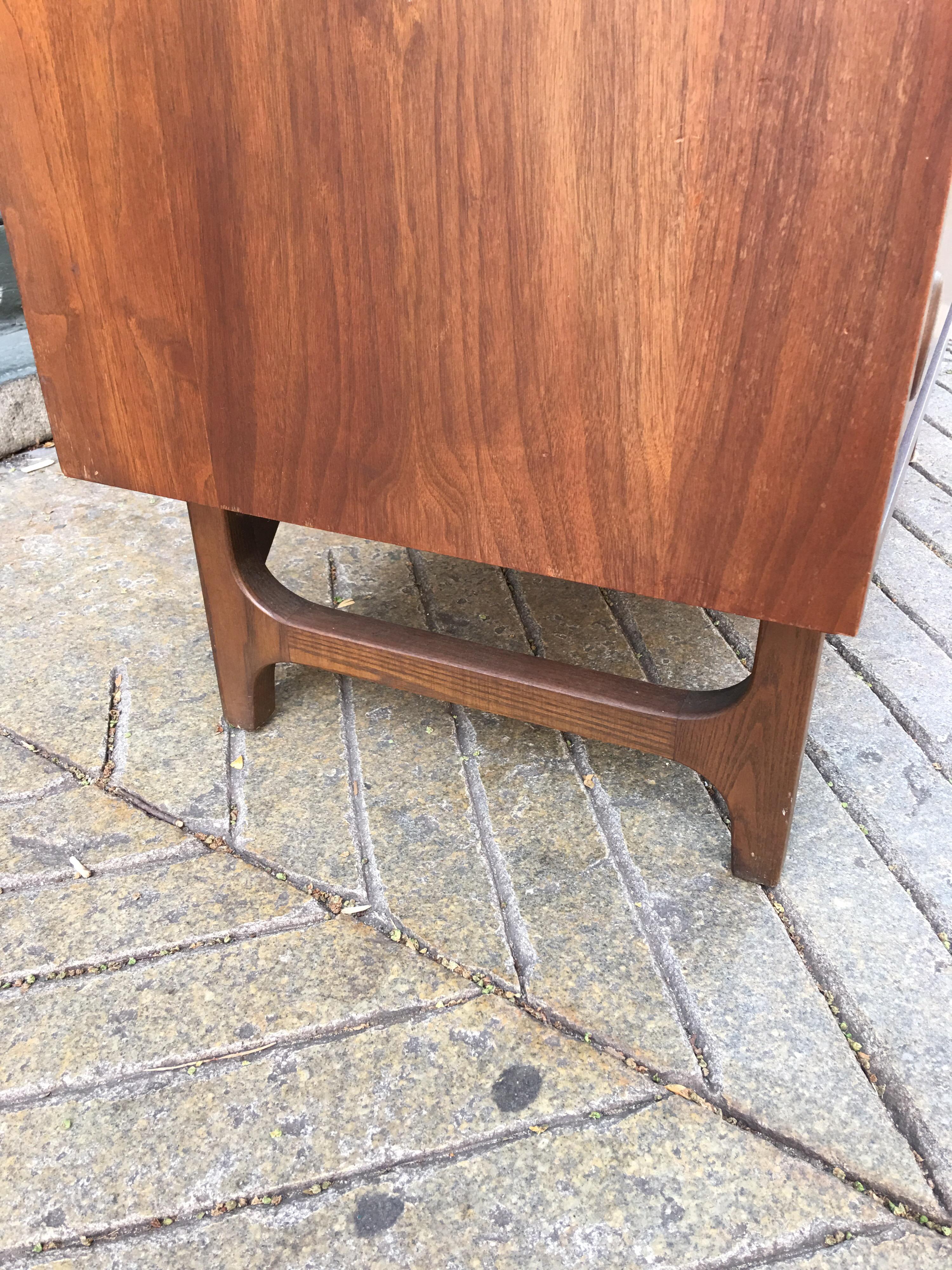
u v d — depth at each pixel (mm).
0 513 1675
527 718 992
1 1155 744
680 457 698
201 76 698
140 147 749
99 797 1091
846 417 630
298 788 1096
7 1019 845
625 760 1134
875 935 909
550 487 759
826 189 566
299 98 677
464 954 893
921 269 564
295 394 816
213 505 931
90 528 1629
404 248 704
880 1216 695
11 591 1454
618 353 676
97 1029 834
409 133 656
